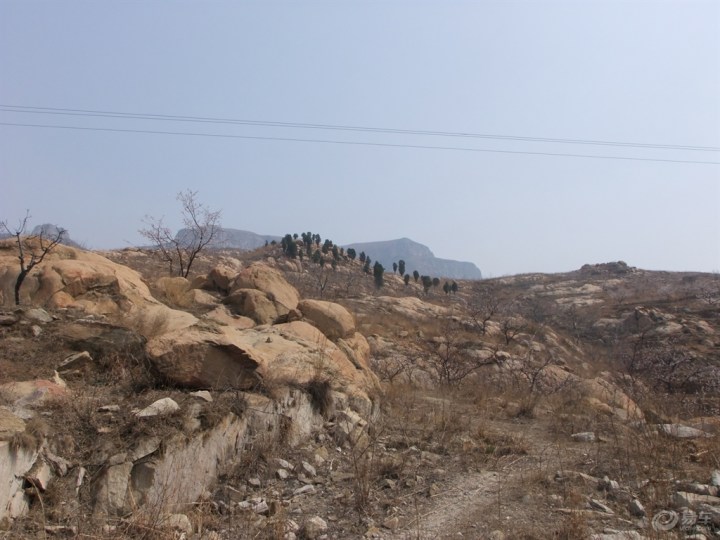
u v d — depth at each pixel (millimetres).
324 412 7605
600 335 31547
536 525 5074
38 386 5508
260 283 11711
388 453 7129
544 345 24016
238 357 6547
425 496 5777
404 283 51781
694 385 17859
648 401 11828
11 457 4137
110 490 4594
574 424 9609
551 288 50500
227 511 5090
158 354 6289
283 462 6113
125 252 30797
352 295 33812
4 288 8844
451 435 8148
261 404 6395
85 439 4953
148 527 4258
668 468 6777
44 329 7301
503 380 16078
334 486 5902
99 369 6660
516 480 6387
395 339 20016
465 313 30141
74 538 4023
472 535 4832
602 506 5539
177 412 5461
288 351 8383
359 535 4801
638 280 54188
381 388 10398
